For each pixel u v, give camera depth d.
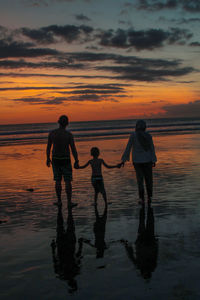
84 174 9.20
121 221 4.53
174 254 3.22
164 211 5.01
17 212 5.18
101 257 3.21
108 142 23.22
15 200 6.09
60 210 5.29
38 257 3.24
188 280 2.64
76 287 2.57
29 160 13.27
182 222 4.37
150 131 39.19
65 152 5.83
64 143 5.84
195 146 17.77
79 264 3.04
